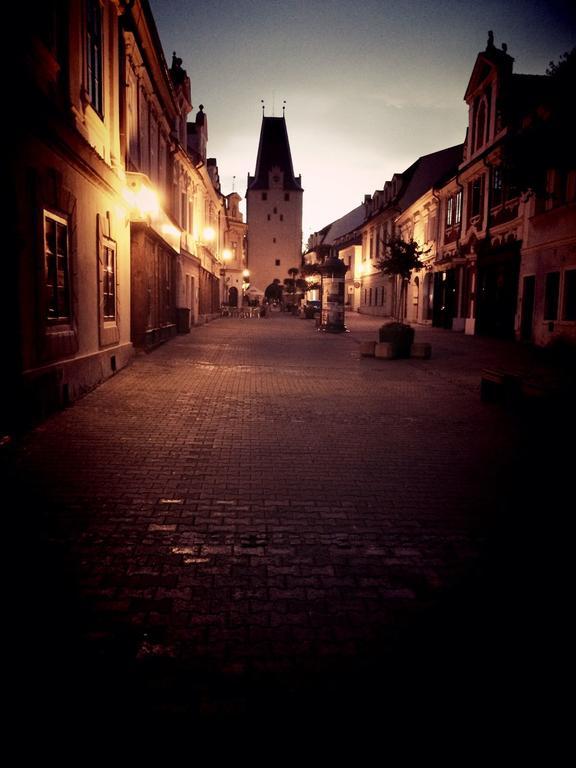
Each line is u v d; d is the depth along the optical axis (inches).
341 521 175.5
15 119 246.1
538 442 277.0
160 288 690.2
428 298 1323.8
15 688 98.1
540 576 142.7
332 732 90.3
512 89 831.7
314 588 134.6
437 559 151.3
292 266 3644.2
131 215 524.4
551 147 322.3
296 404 363.3
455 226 1116.5
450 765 84.9
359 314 2038.6
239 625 118.3
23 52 257.1
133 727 90.0
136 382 421.4
